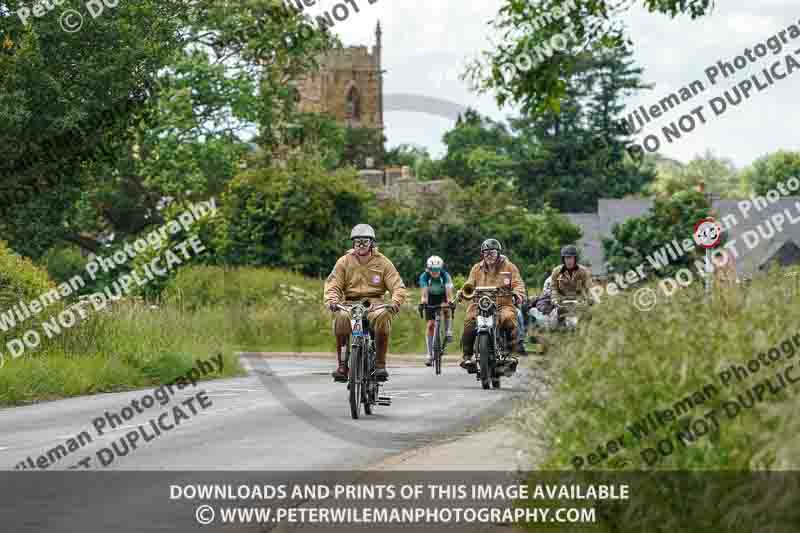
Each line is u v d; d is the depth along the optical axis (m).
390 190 80.31
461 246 74.06
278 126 73.44
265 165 72.25
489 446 15.17
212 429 19.27
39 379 26.91
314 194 66.62
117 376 29.77
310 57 72.12
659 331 9.87
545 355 11.13
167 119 66.19
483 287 26.53
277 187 66.38
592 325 10.85
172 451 16.45
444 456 14.45
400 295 20.56
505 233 75.69
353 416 20.14
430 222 73.69
